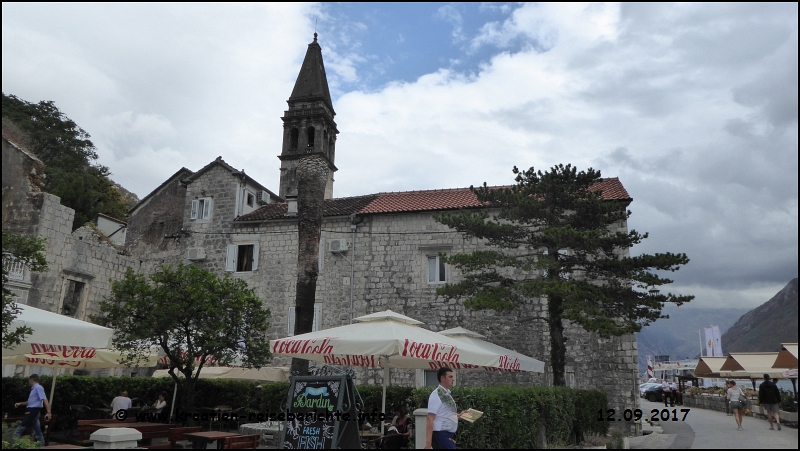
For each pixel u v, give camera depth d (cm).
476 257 1794
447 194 2619
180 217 2888
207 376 2048
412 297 2384
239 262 2661
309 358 1388
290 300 2512
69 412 1675
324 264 2522
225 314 1593
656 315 1739
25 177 2219
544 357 2188
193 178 2822
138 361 1667
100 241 2823
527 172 1944
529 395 1247
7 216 2161
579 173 1892
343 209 2609
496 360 1363
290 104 3709
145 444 1316
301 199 1736
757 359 3048
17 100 4466
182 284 1622
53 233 2242
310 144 3612
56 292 2242
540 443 1283
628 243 1728
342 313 2436
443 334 1738
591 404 1612
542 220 1973
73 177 4144
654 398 4194
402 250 2448
